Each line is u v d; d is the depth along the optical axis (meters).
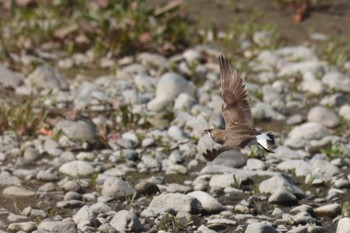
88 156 12.92
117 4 18.25
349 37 19.00
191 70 16.67
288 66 17.02
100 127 13.85
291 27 19.48
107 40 17.69
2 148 13.23
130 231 10.26
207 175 12.11
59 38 18.22
